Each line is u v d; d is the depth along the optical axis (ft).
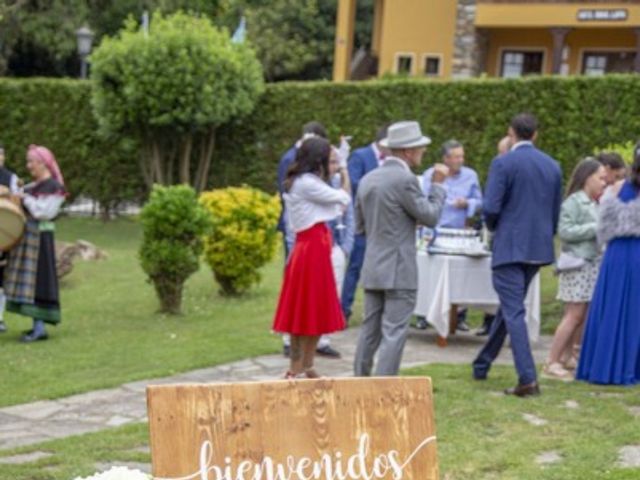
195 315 31.86
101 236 55.88
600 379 21.65
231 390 7.82
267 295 36.29
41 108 63.00
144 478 7.98
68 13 91.66
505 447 16.75
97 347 26.61
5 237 26.66
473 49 77.36
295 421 7.93
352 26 81.87
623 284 21.50
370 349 20.20
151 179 61.87
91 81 59.72
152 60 56.70
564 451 16.53
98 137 62.64
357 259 28.68
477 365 22.03
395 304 19.42
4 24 89.81
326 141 21.77
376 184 19.45
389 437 8.13
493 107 52.80
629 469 15.44
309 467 7.89
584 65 78.54
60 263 37.88
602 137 49.98
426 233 26.37
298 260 21.50
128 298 35.22
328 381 8.09
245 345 26.58
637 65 72.79
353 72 86.48
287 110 59.62
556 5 74.38
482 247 26.11
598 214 21.59
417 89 55.11
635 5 72.28
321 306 21.45
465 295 26.03
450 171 29.01
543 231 20.25
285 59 99.55
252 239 35.09
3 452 16.63
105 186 63.05
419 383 8.28
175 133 59.88
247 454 7.77
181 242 31.65
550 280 36.11
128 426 18.44
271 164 60.64
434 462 8.20
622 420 18.57
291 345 22.07
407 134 19.42
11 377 23.04
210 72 57.31
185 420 7.67
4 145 63.41
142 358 25.05
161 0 95.50
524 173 20.03
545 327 29.68
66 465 15.74
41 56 98.94
